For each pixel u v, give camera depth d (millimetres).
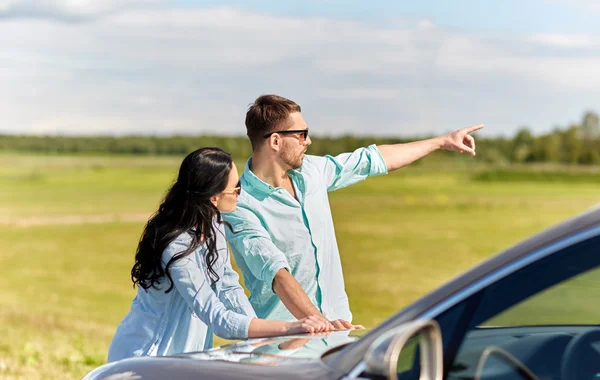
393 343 2006
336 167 4578
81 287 35719
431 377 2043
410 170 121312
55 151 132375
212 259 3791
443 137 4793
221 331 3539
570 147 124500
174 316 3768
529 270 2162
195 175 3760
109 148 132250
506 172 120750
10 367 8156
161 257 3701
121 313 25562
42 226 68500
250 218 4262
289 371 2473
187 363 2766
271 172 4391
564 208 87188
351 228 64625
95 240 59000
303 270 4348
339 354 2408
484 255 46938
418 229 64375
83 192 102125
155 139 131500
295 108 4391
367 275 35875
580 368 2385
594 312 2234
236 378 2559
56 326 15516
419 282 33219
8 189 102938
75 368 8273
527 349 2326
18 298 30906
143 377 2814
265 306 4312
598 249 2082
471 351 2211
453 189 106500
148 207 86188
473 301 2219
